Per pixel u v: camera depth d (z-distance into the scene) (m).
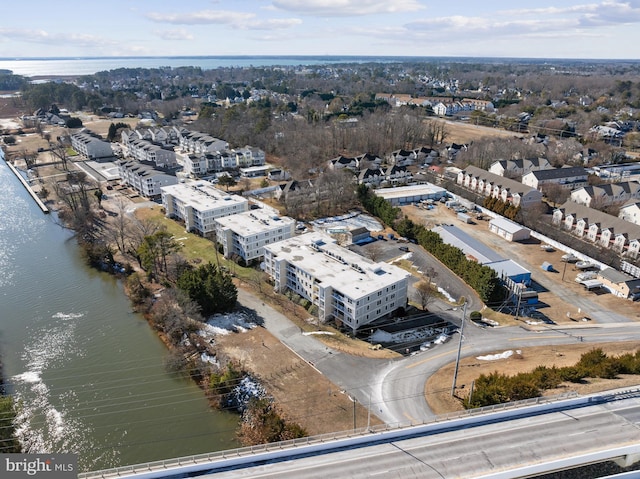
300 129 188.12
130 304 82.19
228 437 53.59
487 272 80.31
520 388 54.00
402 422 53.19
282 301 81.44
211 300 74.81
